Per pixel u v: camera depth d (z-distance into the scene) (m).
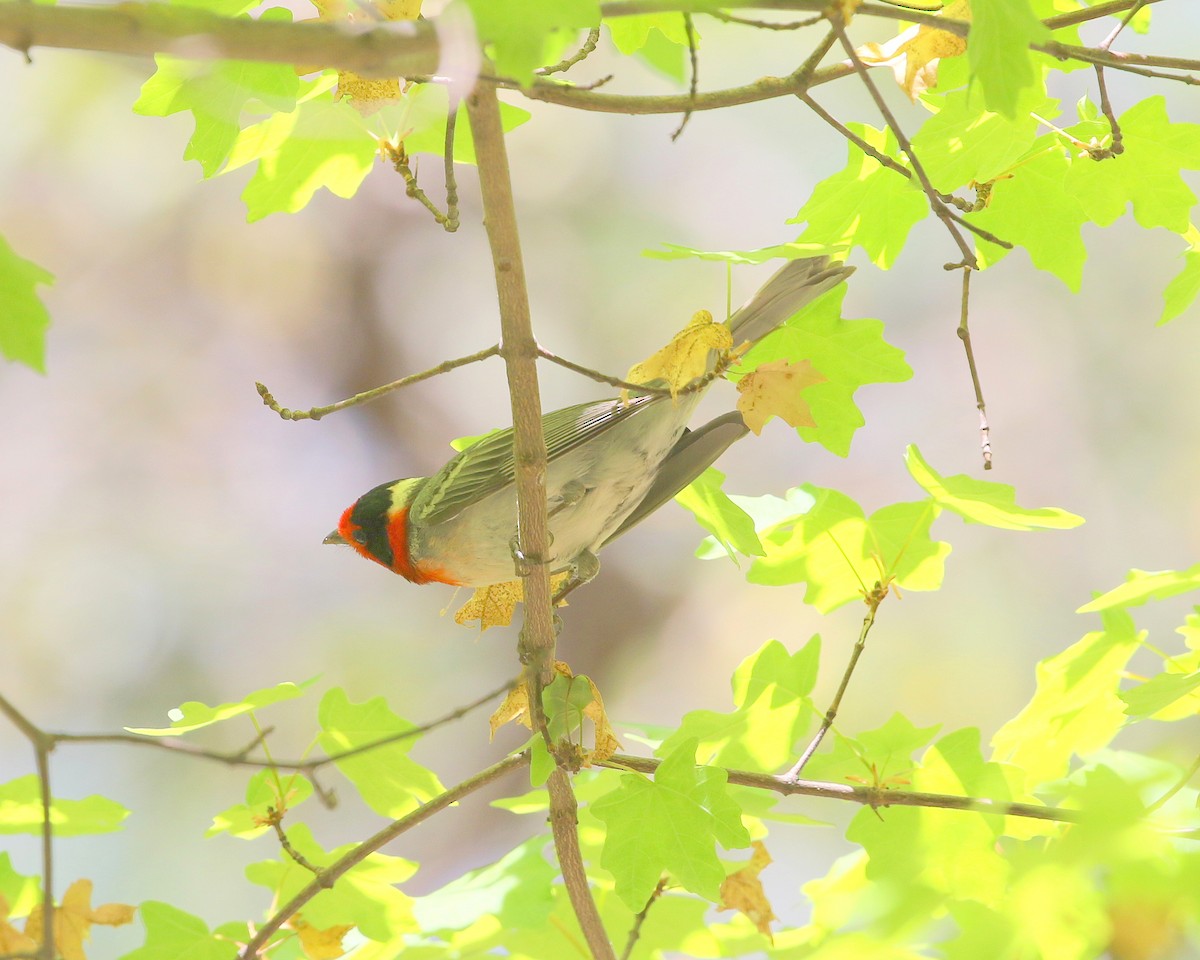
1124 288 19.06
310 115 6.38
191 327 18.61
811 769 6.21
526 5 3.70
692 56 4.82
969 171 5.90
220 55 3.84
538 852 6.66
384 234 19.11
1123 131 6.13
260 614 17.50
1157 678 5.79
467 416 18.95
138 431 18.12
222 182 18.67
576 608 18.77
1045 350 19.16
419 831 17.36
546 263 18.45
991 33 4.58
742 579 18.52
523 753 5.93
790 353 6.54
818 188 6.70
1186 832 4.89
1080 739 6.64
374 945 6.42
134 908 5.30
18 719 4.31
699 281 18.28
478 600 8.37
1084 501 18.34
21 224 18.02
